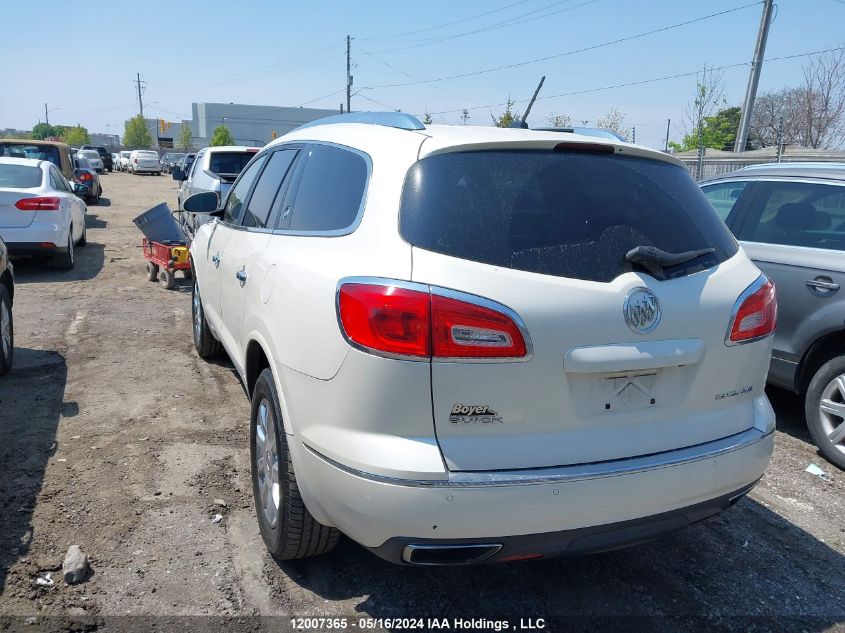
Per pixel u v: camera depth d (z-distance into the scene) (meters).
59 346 6.41
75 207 11.20
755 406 2.97
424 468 2.32
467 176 2.62
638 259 2.58
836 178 4.88
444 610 2.99
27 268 10.44
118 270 10.55
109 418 4.78
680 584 3.25
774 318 3.01
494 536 2.37
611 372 2.51
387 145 2.88
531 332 2.38
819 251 4.72
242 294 3.80
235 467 4.16
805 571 3.41
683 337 2.64
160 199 25.14
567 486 2.40
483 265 2.42
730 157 21.16
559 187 2.69
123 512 3.59
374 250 2.56
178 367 5.94
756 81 21.92
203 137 100.06
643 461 2.56
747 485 2.88
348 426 2.47
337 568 3.24
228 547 3.35
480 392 2.38
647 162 3.00
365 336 2.41
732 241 3.05
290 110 99.75
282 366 2.90
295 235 3.25
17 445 4.28
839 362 4.53
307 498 2.74
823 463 4.65
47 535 3.34
